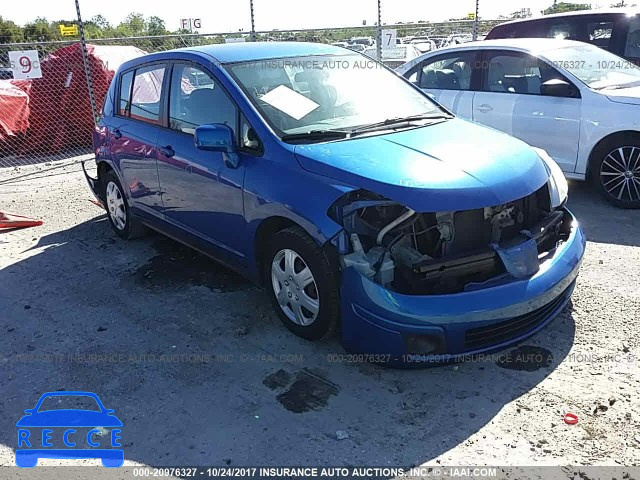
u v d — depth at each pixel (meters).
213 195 4.18
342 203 3.32
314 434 2.98
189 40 11.87
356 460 2.79
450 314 3.10
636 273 4.52
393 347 3.21
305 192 3.46
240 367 3.58
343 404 3.19
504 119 6.74
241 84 4.11
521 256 3.34
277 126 3.85
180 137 4.55
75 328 4.18
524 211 3.64
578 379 3.29
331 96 4.29
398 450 2.84
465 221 3.36
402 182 3.20
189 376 3.52
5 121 10.93
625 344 3.58
